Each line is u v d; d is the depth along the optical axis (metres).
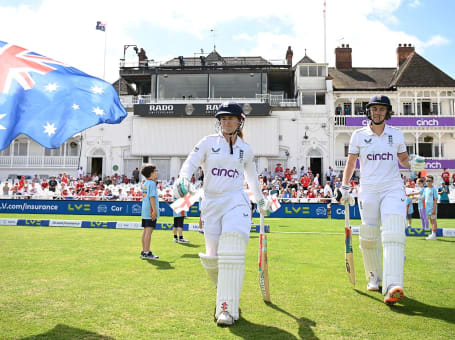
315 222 14.80
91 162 33.84
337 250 7.27
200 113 31.75
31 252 6.71
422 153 32.88
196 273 5.05
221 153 3.43
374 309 3.54
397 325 3.11
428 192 9.71
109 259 6.11
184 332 2.91
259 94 33.31
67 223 12.09
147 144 32.44
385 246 3.79
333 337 2.83
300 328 3.02
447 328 3.04
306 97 32.78
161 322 3.13
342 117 32.09
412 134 32.44
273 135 31.75
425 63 33.75
